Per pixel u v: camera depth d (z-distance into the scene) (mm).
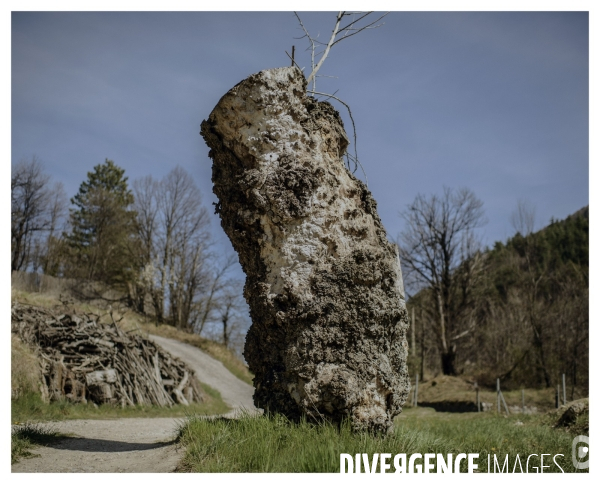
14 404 13695
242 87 7734
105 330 20688
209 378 35812
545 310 41656
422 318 51562
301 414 7172
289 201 7504
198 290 56219
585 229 64562
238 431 6727
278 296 7426
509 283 57031
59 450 7879
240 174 7844
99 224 62812
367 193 8234
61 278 51031
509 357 41188
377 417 7199
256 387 7785
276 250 7594
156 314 53688
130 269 60625
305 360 7195
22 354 15836
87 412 15828
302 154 7703
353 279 7379
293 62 9898
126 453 7484
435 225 45656
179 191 58031
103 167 70062
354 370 7180
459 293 46344
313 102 8289
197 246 56844
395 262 7992
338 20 10594
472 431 12586
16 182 51688
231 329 55219
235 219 7902
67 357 17828
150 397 20234
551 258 56719
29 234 53469
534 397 30656
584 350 38812
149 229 58031
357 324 7262
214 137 8000
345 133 8625
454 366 43969
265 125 7730
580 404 14906
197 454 6309
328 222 7598
